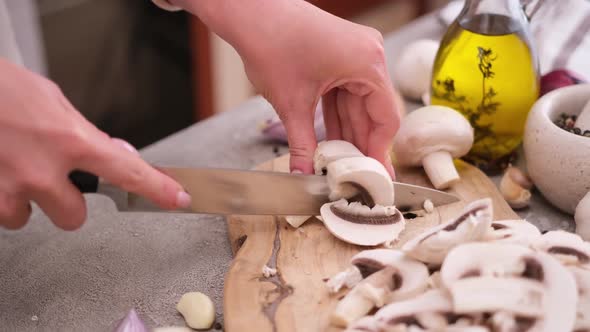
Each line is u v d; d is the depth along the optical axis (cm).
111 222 49
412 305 36
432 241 38
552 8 59
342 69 43
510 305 35
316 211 45
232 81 98
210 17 44
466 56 49
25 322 41
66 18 103
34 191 35
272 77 44
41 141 34
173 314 41
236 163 55
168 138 59
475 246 37
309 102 44
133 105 111
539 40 58
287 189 44
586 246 39
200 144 58
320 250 43
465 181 49
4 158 34
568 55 57
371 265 39
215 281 44
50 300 42
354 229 43
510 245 37
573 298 34
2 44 64
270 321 38
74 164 35
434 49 60
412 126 48
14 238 47
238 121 61
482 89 49
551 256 36
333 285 40
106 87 110
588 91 48
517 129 50
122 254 46
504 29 48
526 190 47
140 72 110
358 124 46
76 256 46
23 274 44
